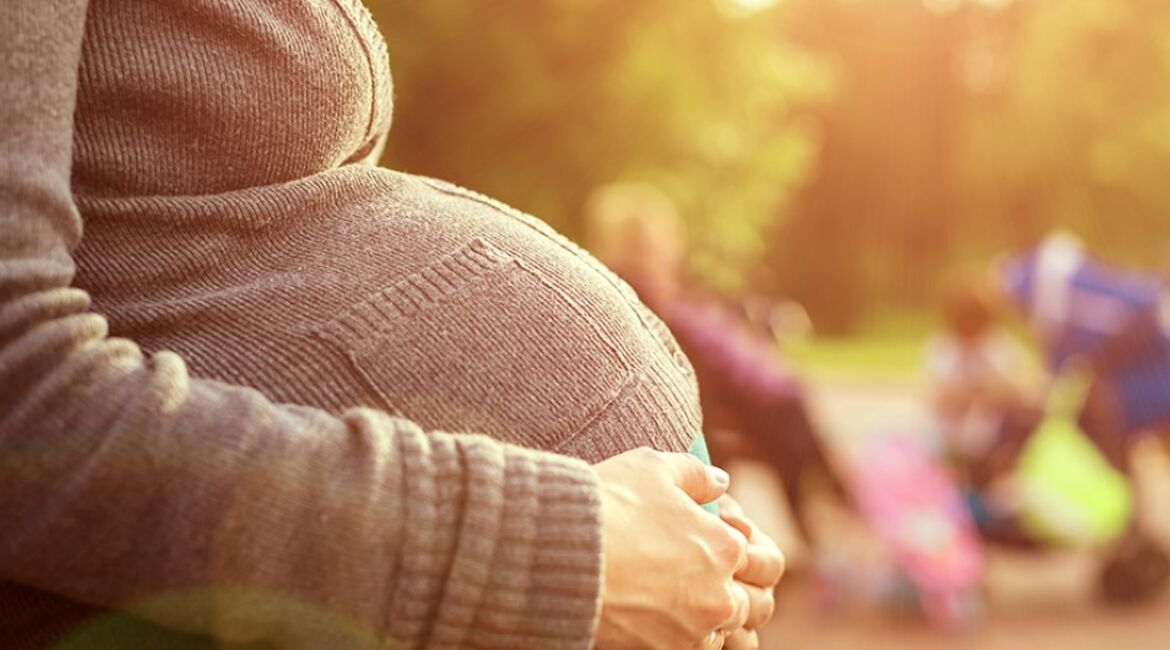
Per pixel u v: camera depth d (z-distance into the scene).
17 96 0.79
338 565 0.78
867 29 32.38
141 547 0.76
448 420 0.93
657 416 1.06
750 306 4.96
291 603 0.77
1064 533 6.55
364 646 0.78
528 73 12.91
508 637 0.81
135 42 0.91
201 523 0.76
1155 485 9.08
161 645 0.83
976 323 6.78
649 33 13.19
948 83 32.62
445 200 1.08
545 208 13.22
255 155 0.95
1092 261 6.91
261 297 0.91
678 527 0.89
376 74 1.07
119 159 0.90
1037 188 32.22
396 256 0.97
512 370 0.97
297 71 0.97
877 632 5.98
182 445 0.76
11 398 0.75
